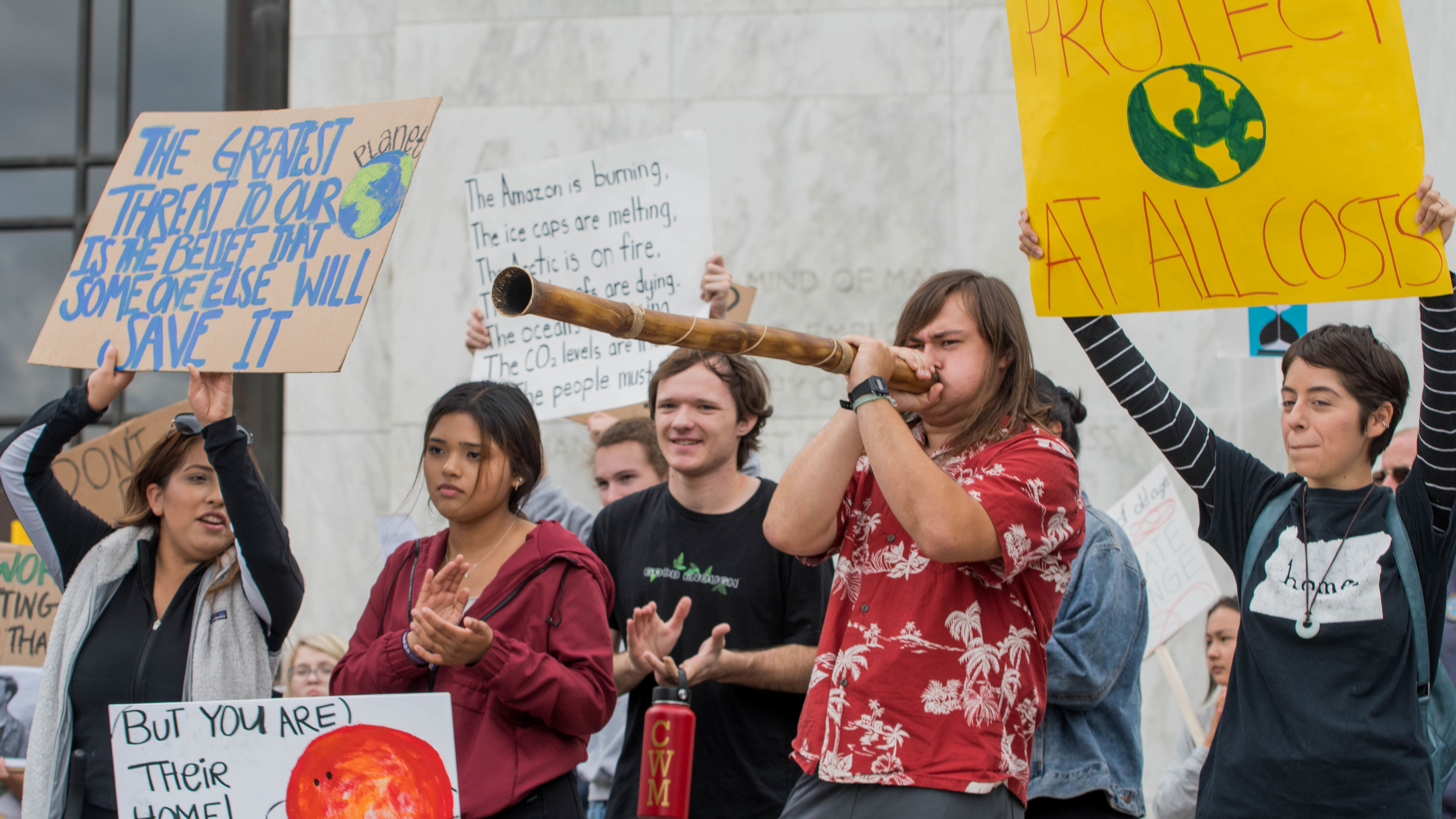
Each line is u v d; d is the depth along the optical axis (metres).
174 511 4.21
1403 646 3.46
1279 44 3.48
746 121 8.96
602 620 3.88
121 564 4.24
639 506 5.07
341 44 9.41
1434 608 3.52
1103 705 4.03
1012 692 3.11
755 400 4.92
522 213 6.04
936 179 8.81
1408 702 3.43
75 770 3.99
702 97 9.02
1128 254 3.56
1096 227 3.57
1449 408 3.44
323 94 9.39
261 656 4.15
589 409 5.77
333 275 3.91
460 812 3.59
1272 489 3.81
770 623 4.66
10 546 5.89
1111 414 8.46
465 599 3.61
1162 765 8.13
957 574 3.16
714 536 4.79
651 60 9.08
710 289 5.71
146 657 4.07
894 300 8.73
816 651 4.43
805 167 8.89
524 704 3.58
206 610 4.14
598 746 5.61
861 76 8.95
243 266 4.03
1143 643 4.20
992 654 3.11
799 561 4.70
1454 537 3.50
